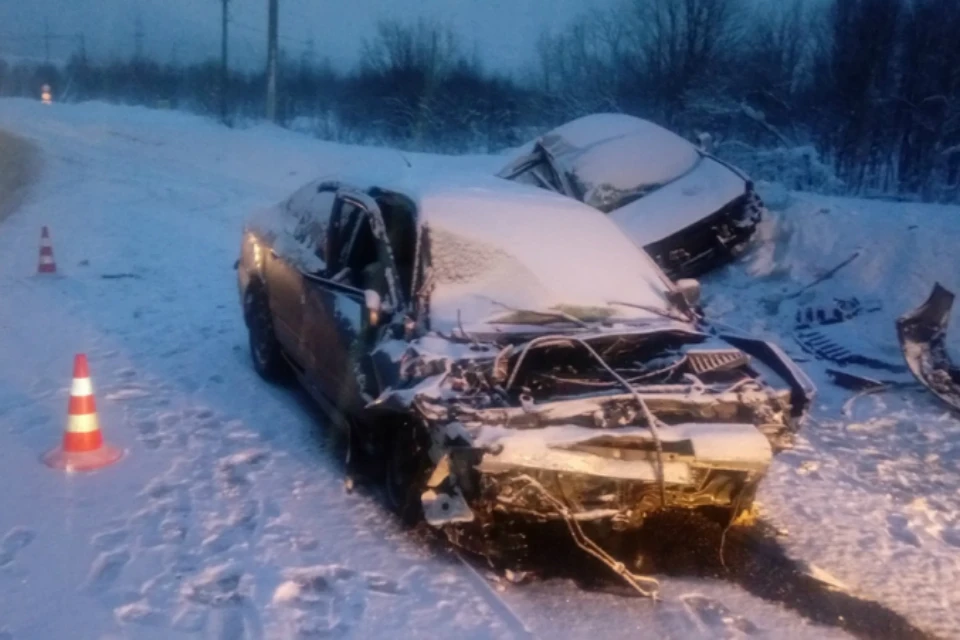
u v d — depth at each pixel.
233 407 7.18
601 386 5.11
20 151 25.38
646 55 27.17
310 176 22.55
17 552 4.82
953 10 19.94
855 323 9.80
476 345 5.15
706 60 25.52
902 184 19.23
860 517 5.88
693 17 25.94
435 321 5.44
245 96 41.84
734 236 11.09
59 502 5.43
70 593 4.43
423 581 4.72
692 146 12.13
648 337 5.53
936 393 8.04
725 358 5.48
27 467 5.91
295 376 7.80
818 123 22.05
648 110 26.52
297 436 6.63
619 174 11.39
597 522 5.19
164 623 4.21
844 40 21.28
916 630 4.60
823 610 4.75
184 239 14.54
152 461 6.09
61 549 4.86
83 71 57.00
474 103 32.28
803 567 5.20
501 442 4.56
